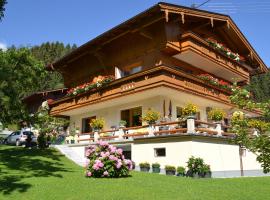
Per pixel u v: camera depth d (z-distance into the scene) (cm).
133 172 1523
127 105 2170
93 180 1234
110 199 939
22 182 1180
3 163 1636
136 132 1872
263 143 716
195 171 1452
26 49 2048
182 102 2100
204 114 2295
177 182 1239
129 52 2223
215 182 1287
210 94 2025
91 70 2600
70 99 2445
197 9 2012
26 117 2258
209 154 1600
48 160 1816
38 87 2203
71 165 1738
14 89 1981
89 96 2236
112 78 2106
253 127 767
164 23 1939
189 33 1958
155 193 1016
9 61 1945
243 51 2739
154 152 1653
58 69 2845
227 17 2308
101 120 2147
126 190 1051
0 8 1432
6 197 984
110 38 2180
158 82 1683
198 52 2033
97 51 2366
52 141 2495
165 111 1934
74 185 1131
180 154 1528
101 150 1384
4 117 2152
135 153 1756
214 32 2498
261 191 1131
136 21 1947
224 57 2328
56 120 2548
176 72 1747
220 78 2548
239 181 1359
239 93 816
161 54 2012
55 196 984
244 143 765
